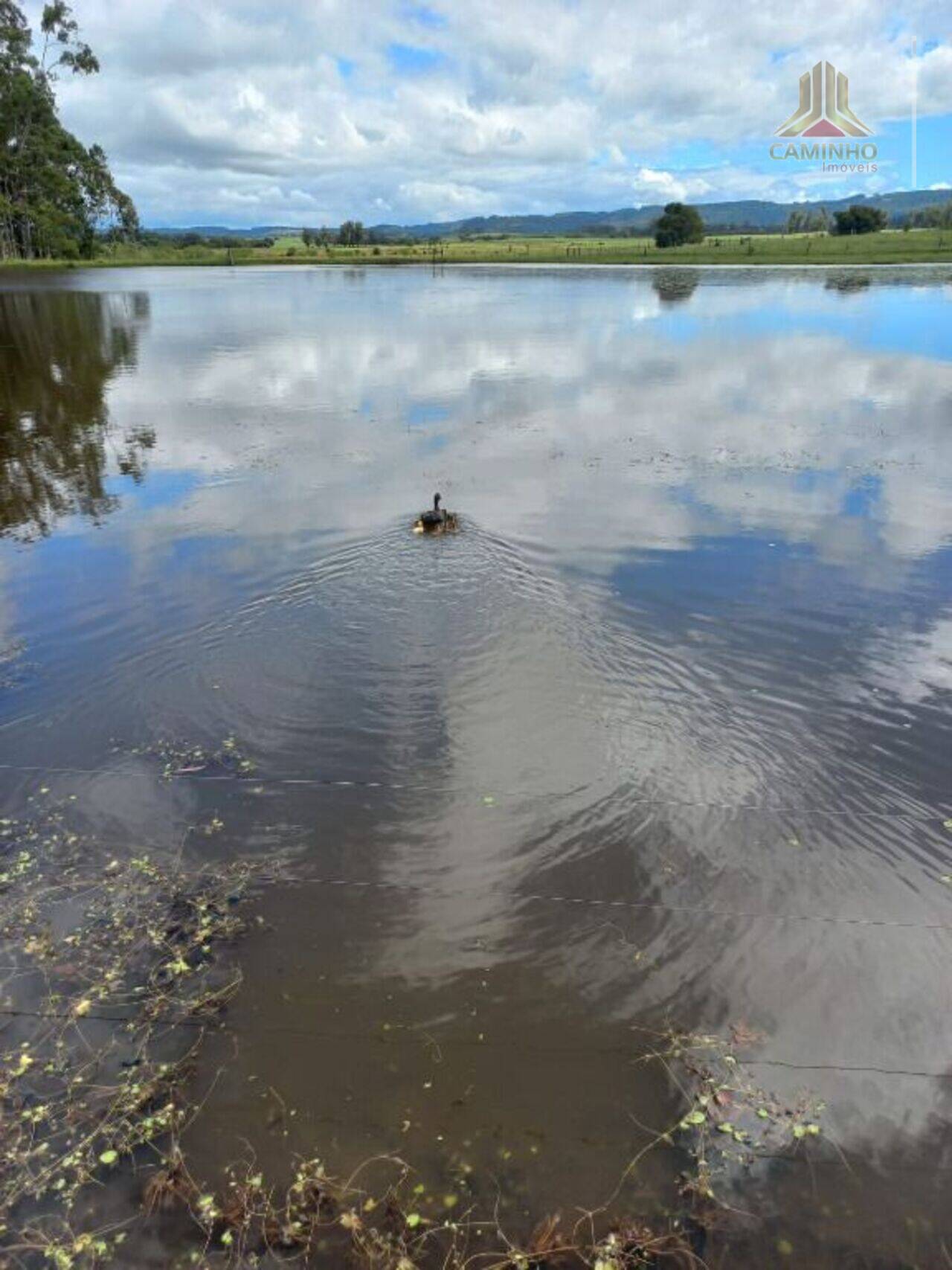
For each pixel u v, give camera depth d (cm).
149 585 1179
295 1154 478
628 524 1389
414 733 847
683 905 644
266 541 1328
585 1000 567
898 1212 448
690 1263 427
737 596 1127
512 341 3541
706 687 920
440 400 2447
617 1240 436
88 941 621
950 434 1941
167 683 936
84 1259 434
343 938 616
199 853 701
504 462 1777
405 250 13000
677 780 780
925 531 1354
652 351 3234
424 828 723
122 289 6475
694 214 11050
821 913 637
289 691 916
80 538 1373
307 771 796
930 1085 515
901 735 838
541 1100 504
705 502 1502
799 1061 529
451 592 1128
